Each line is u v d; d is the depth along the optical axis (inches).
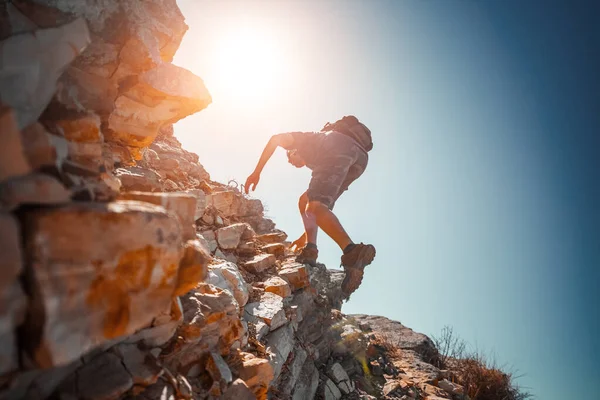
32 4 54.4
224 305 80.2
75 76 65.0
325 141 125.8
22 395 41.5
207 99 90.5
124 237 40.0
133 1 73.1
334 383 139.6
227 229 149.1
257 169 129.6
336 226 114.7
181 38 94.5
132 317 42.4
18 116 42.0
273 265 154.3
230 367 78.2
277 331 116.7
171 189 136.9
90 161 54.2
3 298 30.3
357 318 256.8
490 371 197.8
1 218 30.3
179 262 47.9
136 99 84.0
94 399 46.3
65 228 34.8
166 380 56.4
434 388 168.1
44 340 32.7
